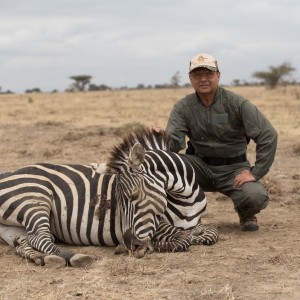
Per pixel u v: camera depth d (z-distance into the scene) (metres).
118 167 4.81
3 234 5.18
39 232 4.82
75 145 13.58
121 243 5.04
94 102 37.75
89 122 20.50
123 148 4.82
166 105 32.19
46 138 15.29
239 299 3.73
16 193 5.00
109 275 4.30
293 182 8.77
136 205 4.65
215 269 4.43
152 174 4.89
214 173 5.97
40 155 12.09
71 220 5.05
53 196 5.09
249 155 11.65
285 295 3.81
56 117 23.67
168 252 4.90
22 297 3.86
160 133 5.46
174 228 5.09
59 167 5.28
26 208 4.93
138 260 4.65
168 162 4.99
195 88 5.65
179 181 5.02
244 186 5.68
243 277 4.22
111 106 32.19
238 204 5.81
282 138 14.45
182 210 5.18
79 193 5.09
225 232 5.84
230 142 5.86
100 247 5.14
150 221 4.70
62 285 4.08
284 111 24.66
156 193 4.75
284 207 7.07
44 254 4.66
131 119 21.64
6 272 4.46
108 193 5.05
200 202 5.30
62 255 4.61
